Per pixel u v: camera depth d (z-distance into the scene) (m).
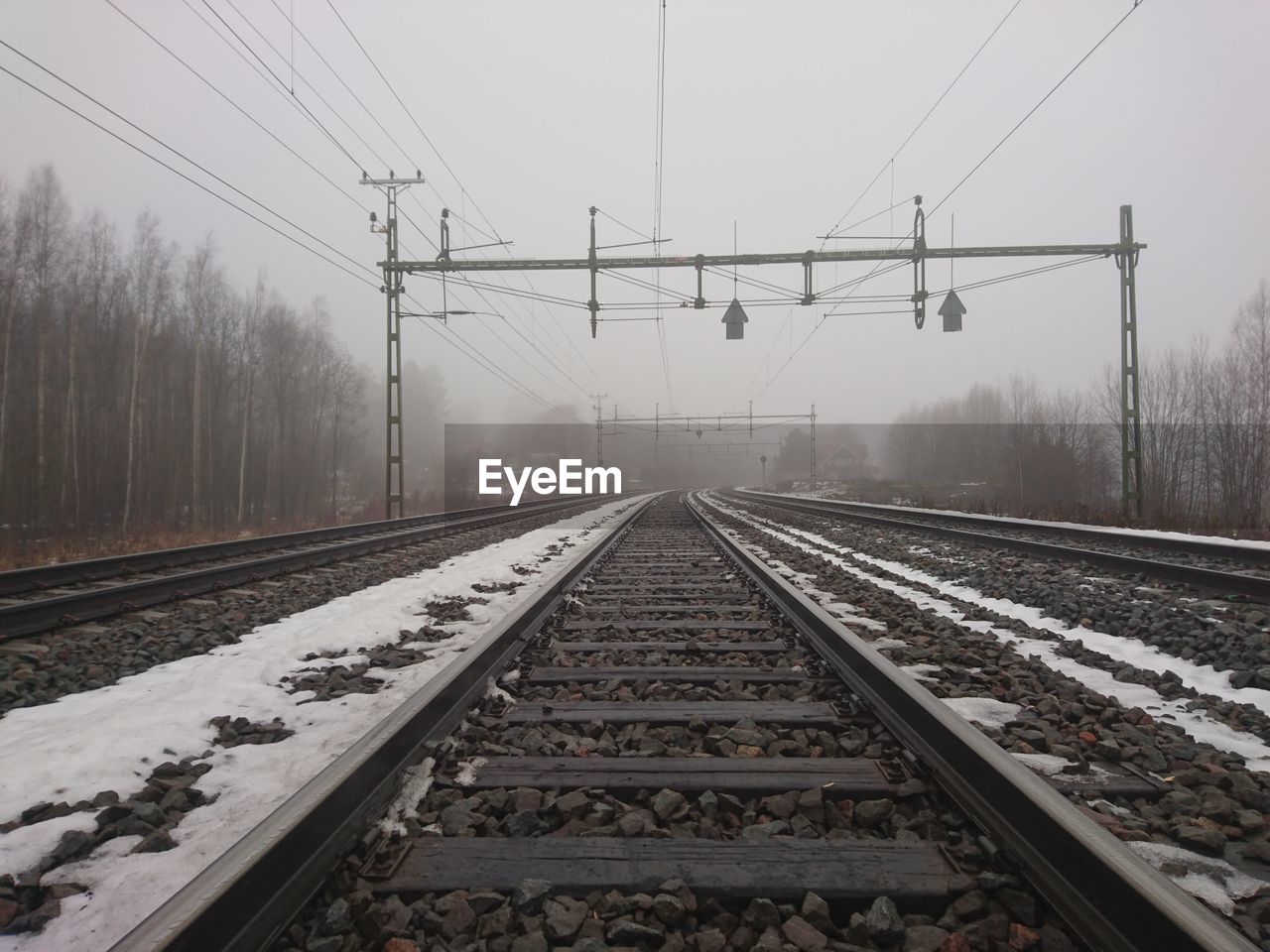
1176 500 29.92
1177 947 1.49
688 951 1.86
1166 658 5.00
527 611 5.53
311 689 4.45
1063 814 1.99
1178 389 31.25
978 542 12.45
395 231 21.09
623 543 13.23
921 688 3.22
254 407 43.81
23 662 5.21
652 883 2.09
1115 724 3.48
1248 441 29.25
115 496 33.28
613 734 3.49
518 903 1.99
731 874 2.12
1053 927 1.86
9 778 2.99
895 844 2.29
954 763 2.66
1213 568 9.39
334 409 46.97
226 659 5.02
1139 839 2.40
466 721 3.53
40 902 2.21
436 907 1.99
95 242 32.06
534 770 2.95
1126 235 18.11
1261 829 2.47
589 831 2.46
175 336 36.44
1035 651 5.19
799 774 2.88
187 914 1.59
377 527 17.61
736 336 16.55
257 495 45.69
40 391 26.42
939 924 1.95
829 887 2.05
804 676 4.33
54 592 8.22
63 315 30.53
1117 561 8.85
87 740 3.40
